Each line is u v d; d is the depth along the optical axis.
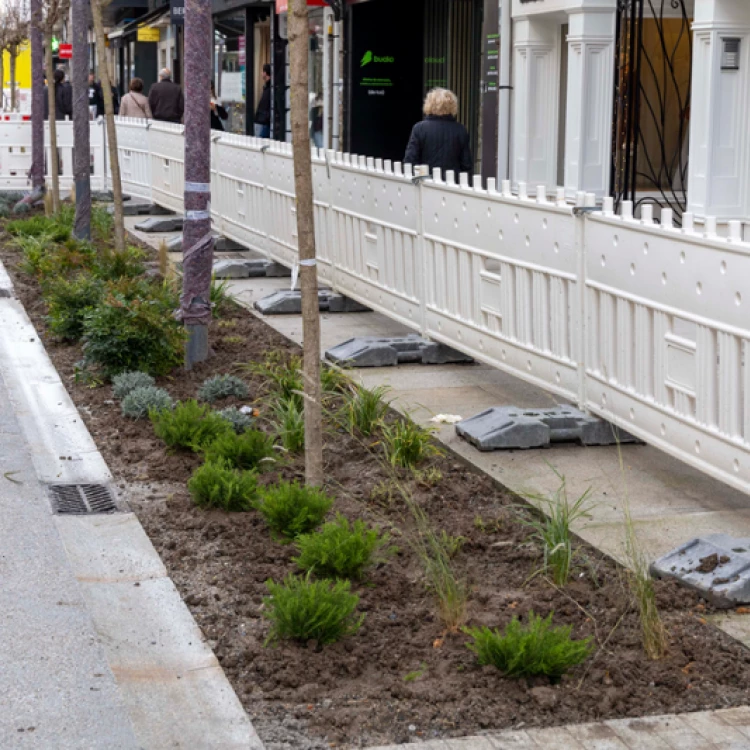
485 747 4.26
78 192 17.02
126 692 4.70
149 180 20.73
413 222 10.00
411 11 21.73
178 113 24.09
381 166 11.05
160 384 9.52
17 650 5.07
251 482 6.75
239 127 30.34
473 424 7.89
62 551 6.18
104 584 5.76
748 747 4.27
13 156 23.67
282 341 10.92
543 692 4.58
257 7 28.58
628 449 7.72
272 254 13.94
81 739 4.38
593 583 5.66
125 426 8.36
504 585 5.69
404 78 21.91
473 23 19.66
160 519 6.63
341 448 7.74
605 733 4.37
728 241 6.12
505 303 8.55
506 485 7.00
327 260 12.19
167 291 10.77
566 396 7.93
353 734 4.38
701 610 5.38
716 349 6.32
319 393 6.72
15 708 4.60
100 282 11.45
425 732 4.39
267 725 4.46
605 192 14.41
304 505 6.28
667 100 14.54
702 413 6.46
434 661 4.91
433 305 9.82
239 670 4.89
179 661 4.95
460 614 5.20
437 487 7.02
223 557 6.07
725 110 12.24
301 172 6.46
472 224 8.94
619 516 6.54
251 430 7.55
